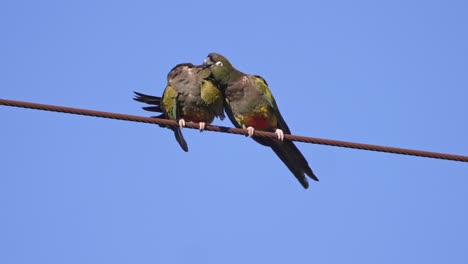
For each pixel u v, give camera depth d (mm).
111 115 11469
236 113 14789
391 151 11289
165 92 14766
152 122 11680
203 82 14500
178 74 14758
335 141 11555
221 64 14656
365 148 11398
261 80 14758
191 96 14539
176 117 14758
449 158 11195
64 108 11148
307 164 14617
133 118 11578
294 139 11672
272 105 14562
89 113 11281
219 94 14742
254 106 14539
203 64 14734
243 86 14609
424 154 11227
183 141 14680
